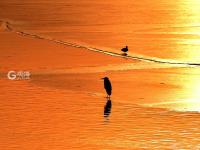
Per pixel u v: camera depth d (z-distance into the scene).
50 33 135.75
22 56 103.56
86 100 70.69
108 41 122.69
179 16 182.88
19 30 141.38
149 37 129.12
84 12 192.38
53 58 101.81
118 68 92.56
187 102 69.56
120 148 52.41
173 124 59.84
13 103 68.94
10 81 82.38
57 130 57.62
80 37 128.88
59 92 75.12
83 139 55.19
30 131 57.62
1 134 56.72
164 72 88.88
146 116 62.97
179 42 120.88
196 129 58.06
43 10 196.12
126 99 71.12
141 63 97.06
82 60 99.81
